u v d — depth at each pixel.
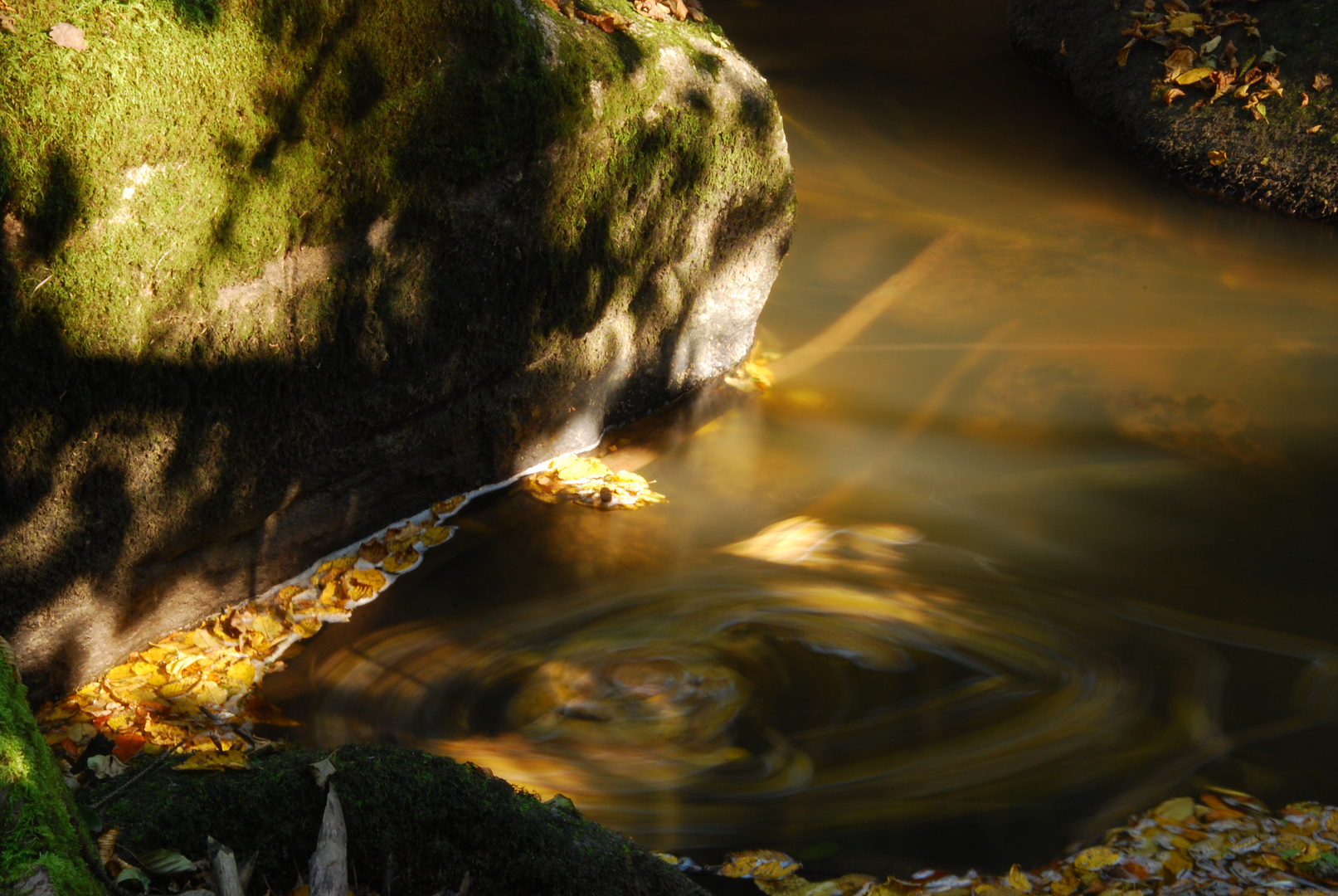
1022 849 3.22
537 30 4.11
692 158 4.89
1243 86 8.09
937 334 6.39
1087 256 7.30
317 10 3.37
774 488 5.04
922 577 4.48
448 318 4.16
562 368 4.77
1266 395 5.84
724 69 5.02
